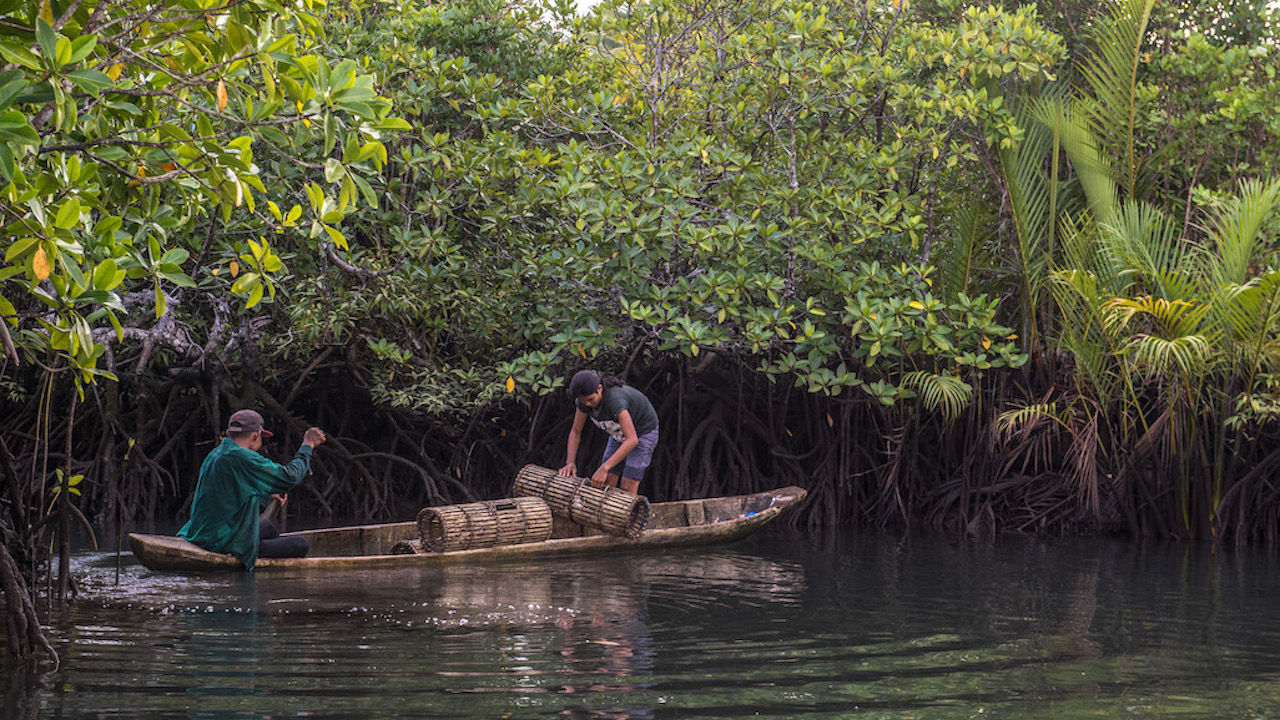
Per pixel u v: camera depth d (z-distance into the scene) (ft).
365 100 14.15
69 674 14.53
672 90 42.19
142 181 14.33
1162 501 38.04
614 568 26.76
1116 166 40.63
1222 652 17.62
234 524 24.53
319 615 19.17
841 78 39.68
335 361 43.27
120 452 41.91
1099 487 39.09
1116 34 40.06
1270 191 33.94
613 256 37.04
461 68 38.86
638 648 16.93
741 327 38.40
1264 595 24.30
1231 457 37.55
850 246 37.19
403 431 43.52
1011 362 36.63
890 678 15.26
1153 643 18.31
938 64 41.22
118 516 39.09
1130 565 29.84
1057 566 29.30
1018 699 14.20
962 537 37.63
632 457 32.22
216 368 40.45
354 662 15.47
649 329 40.55
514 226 39.11
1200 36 40.16
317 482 42.75
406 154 36.19
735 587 23.90
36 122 13.38
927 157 41.29
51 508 20.51
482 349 42.04
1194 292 35.83
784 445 43.62
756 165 37.68
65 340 14.07
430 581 23.66
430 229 39.91
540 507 29.48
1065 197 41.73
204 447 42.83
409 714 12.74
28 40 12.96
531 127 41.91
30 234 12.50
